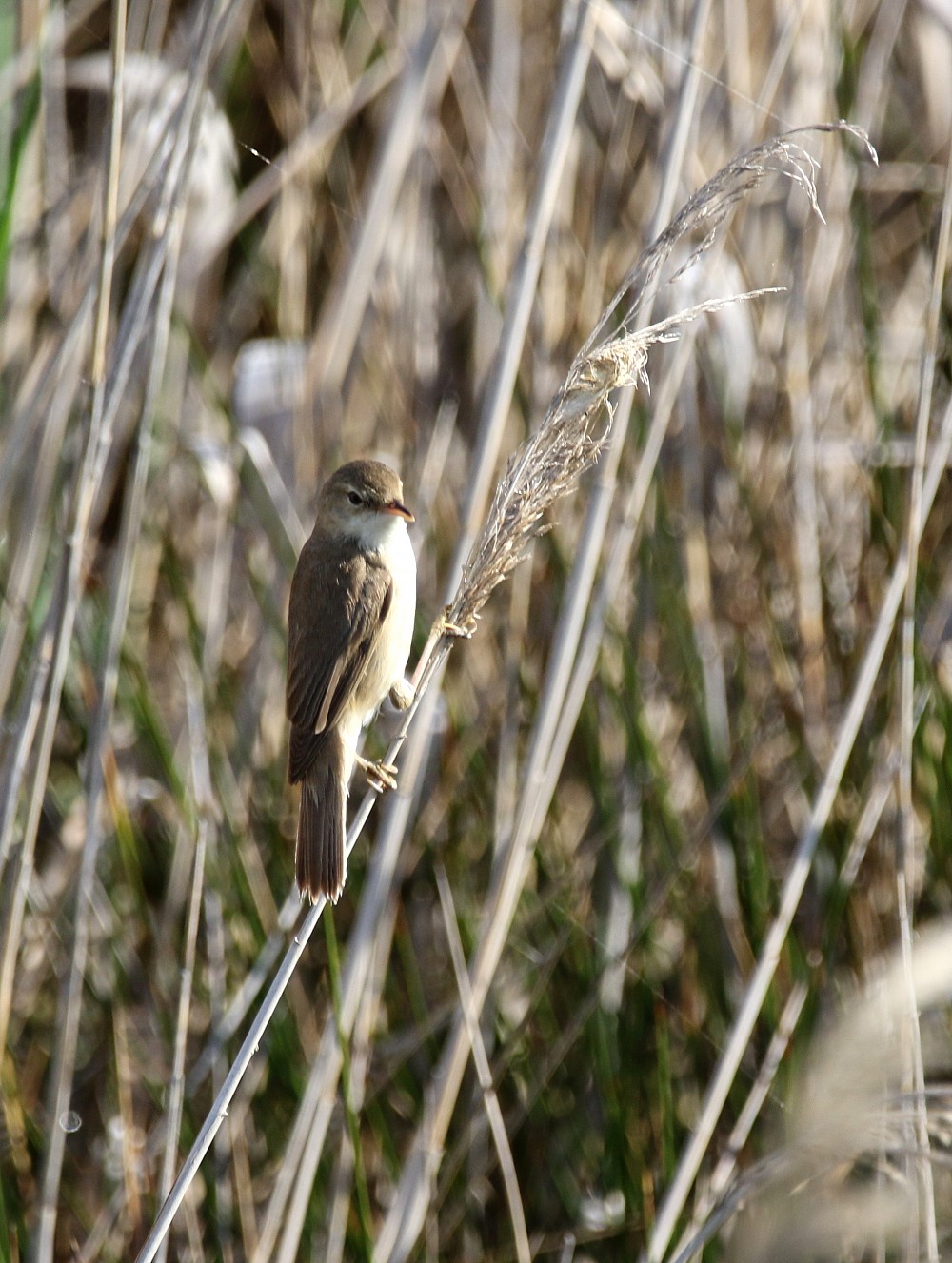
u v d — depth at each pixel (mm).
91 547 9734
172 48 11117
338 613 7258
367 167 12102
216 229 11094
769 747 10125
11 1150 8227
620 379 5961
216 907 8562
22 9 9492
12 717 9344
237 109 12203
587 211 10867
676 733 10188
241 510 10617
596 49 9750
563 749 8320
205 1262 8172
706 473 10305
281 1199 7547
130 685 9391
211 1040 8242
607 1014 8992
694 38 8203
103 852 9812
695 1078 9055
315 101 11539
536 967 9406
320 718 7102
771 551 10008
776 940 7809
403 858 9164
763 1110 8570
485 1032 9031
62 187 10531
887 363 11000
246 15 10844
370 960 8180
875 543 9766
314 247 11773
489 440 8234
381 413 11117
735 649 10102
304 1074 8828
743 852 9266
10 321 9797
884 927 9047
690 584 9617
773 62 9242
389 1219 7566
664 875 9328
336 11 11461
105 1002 9219
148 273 7559
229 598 11094
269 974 8938
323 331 10344
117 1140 8742
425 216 10984
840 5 10023
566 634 8094
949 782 8914
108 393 7414
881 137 12516
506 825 9055
